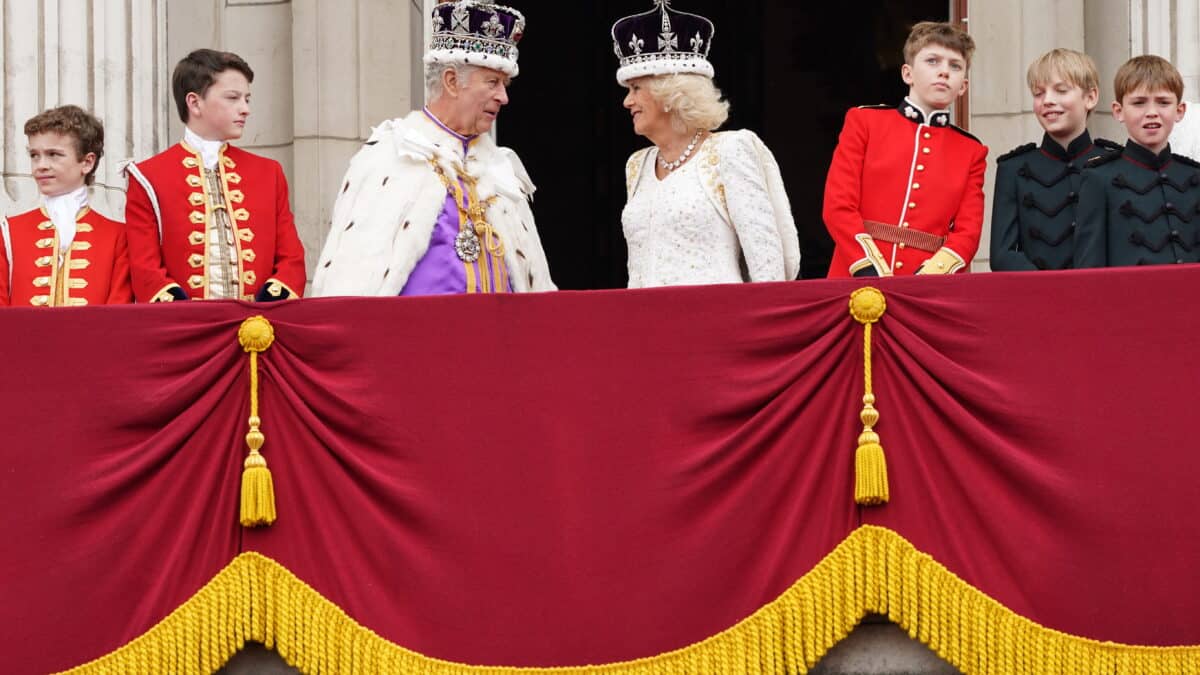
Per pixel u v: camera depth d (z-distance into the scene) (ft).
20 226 89.71
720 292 74.02
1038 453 72.43
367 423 74.38
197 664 73.51
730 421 73.67
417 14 120.06
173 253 88.07
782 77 175.32
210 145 89.56
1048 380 72.64
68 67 104.53
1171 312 72.49
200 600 73.72
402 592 73.72
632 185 86.43
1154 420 72.18
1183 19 109.60
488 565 73.61
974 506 72.49
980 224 88.38
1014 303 73.10
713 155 83.71
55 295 88.38
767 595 72.69
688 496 73.26
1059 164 87.56
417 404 74.49
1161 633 71.36
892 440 73.31
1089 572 71.77
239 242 88.58
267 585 74.13
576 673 72.90
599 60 179.22
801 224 174.81
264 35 117.60
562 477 73.82
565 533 73.56
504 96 84.28
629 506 73.51
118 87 106.52
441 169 82.12
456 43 83.15
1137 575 71.61
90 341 74.95
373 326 75.00
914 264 87.51
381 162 81.82
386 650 73.15
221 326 75.20
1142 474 71.92
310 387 74.84
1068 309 72.84
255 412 74.79
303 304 75.31
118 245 90.12
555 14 179.52
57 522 73.97
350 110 116.06
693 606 72.84
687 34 84.02
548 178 179.32
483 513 73.87
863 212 88.48
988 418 72.79
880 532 72.79
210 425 75.00
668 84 83.51
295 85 116.06
